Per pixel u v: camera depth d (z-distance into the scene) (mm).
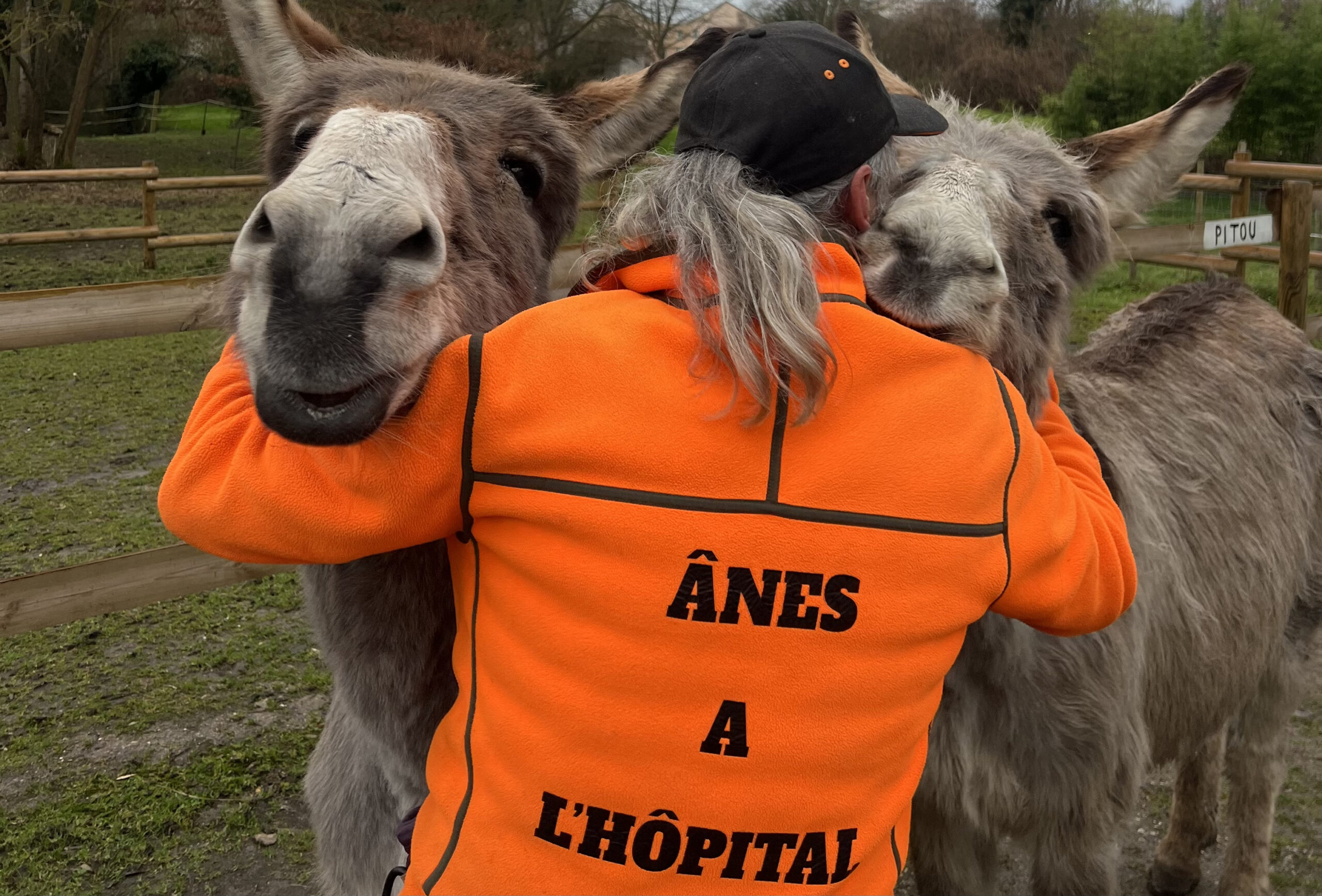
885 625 1238
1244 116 14562
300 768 3350
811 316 1178
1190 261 8094
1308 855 3166
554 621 1235
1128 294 9695
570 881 1243
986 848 2266
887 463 1238
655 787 1224
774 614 1209
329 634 1729
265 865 2920
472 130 1701
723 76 1352
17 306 3387
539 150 1846
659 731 1217
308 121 1684
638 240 1344
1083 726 2045
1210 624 2529
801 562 1210
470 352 1253
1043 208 1919
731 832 1229
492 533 1284
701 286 1241
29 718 3531
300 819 3123
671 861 1236
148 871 2875
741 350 1158
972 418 1297
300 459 1298
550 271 1984
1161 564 2303
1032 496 1357
